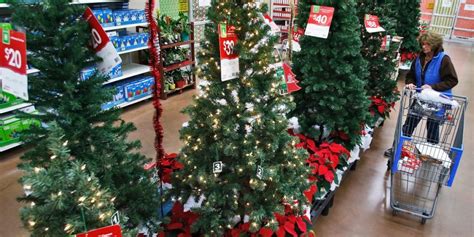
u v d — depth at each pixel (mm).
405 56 7559
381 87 4324
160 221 2111
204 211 2006
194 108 2037
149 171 2037
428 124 3330
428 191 3260
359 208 3143
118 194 1749
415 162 2850
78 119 1539
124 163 1782
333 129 3303
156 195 2020
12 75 1395
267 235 2059
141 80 5543
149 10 1894
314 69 3020
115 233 1251
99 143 1643
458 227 2904
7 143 3887
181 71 6152
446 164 2721
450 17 13242
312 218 2676
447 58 3424
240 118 1923
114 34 4875
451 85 3416
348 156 3098
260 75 1976
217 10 1860
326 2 2854
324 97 3070
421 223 2941
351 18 2922
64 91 1526
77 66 1521
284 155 2123
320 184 2730
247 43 1906
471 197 3340
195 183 2117
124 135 1837
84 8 1513
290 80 2312
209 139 2082
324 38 2955
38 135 1607
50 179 1209
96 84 1619
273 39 1979
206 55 1960
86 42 1587
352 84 3051
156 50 2010
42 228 1252
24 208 1286
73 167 1274
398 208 3051
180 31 5883
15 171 3646
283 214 2100
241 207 2146
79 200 1213
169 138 4430
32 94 1515
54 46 1466
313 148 3004
